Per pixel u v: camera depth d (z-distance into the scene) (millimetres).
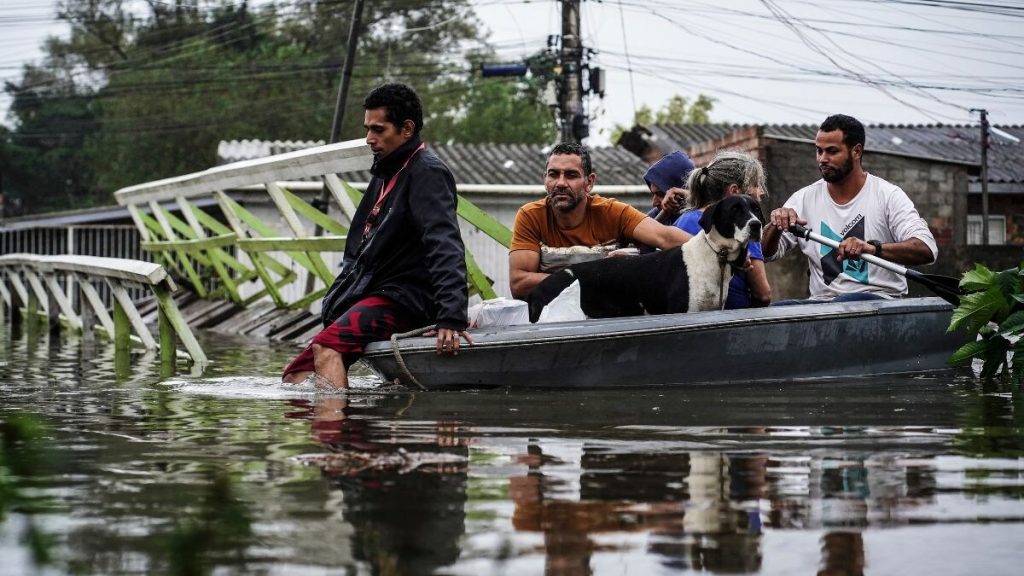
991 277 5141
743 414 3746
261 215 19125
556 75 21984
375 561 1841
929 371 5586
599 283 5195
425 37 46156
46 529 2045
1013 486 2426
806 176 17031
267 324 11258
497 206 20203
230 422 3592
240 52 44969
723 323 4965
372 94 5227
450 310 4855
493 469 2629
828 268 6195
